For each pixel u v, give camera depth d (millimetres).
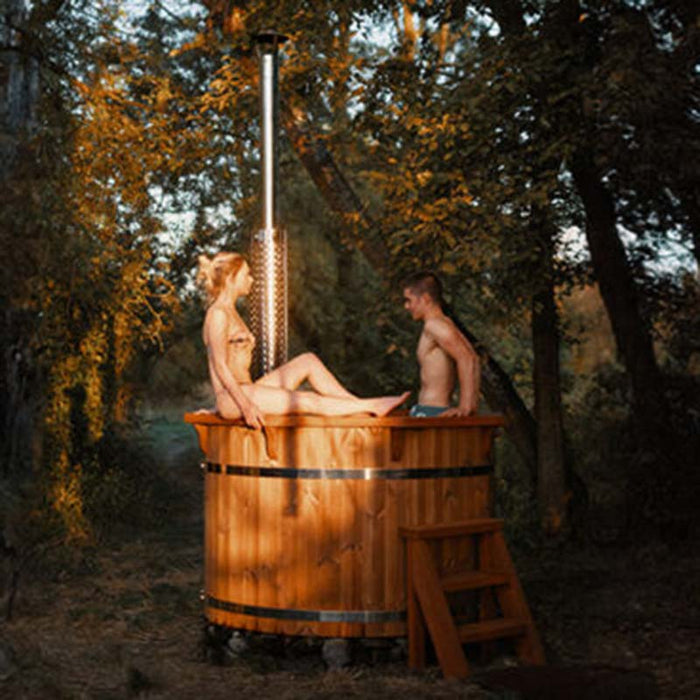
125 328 9727
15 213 9195
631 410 10023
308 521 4957
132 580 7535
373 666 4898
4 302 9945
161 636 5785
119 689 4660
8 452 10422
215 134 9891
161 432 18562
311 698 4426
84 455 9906
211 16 9633
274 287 5859
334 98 8805
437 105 7617
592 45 8039
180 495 12391
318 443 4961
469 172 7723
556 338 9055
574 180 8852
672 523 8727
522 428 9328
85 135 9477
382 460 4961
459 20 9211
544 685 4473
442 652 4699
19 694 4512
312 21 8234
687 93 7363
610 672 4688
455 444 5145
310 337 14258
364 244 9172
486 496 5312
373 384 13992
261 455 5047
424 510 5016
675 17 7953
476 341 9250
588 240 9188
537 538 8859
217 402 5160
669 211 9234
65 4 10250
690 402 9281
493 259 7828
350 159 10266
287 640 4973
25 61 10547
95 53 10141
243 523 5105
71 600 6719
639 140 7102
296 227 13945
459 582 4934
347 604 4914
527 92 7629
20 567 7070
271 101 6004
